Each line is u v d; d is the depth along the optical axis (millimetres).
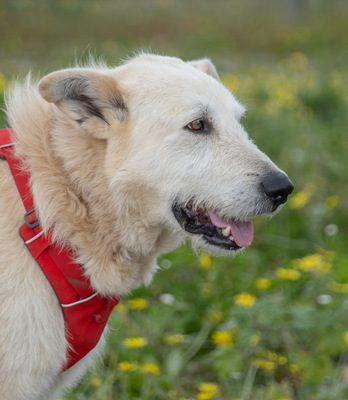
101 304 3557
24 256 3264
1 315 3184
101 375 4336
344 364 4500
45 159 3436
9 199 3324
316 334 4441
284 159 7363
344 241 6430
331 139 8352
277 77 11672
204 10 23547
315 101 10188
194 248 3848
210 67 4305
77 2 21328
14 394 3326
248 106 9016
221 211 3650
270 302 4625
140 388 4262
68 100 3416
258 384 4449
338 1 26203
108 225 3518
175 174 3584
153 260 3848
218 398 4195
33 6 19453
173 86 3633
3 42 14531
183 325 4957
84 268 3426
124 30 17812
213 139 3680
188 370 4559
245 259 5723
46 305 3289
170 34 17922
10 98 3703
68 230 3371
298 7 22250
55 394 3744
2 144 3518
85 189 3471
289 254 6141
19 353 3234
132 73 3721
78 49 13492
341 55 16000
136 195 3559
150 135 3570
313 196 6914
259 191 3607
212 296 5246
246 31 18938
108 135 3516
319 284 4922
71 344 3449
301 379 4262
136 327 4691
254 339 4320
